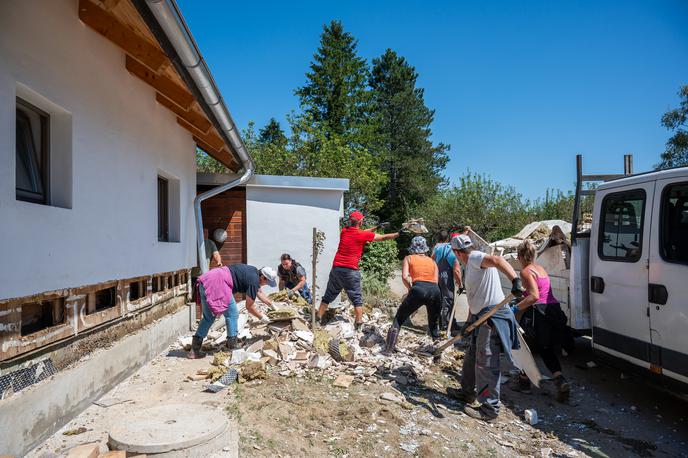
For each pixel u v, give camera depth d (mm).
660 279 4309
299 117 21172
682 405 4980
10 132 2855
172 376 4781
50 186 3602
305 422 3881
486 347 4312
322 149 21156
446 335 6625
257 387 4566
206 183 8992
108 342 4375
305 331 6066
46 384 3242
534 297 4551
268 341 5668
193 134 7316
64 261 3512
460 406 4602
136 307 4973
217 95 5039
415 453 3521
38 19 3166
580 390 5383
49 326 3418
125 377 4594
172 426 3088
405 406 4301
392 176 37406
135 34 4012
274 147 20547
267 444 3420
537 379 4723
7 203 2824
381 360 5617
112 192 4379
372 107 34406
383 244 14422
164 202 6711
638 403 5027
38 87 3166
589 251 5562
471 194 24281
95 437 3291
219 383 4504
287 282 8180
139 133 5066
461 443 3766
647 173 4656
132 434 2949
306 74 33312
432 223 25156
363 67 34219
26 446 2986
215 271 5531
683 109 19453
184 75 4383
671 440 4215
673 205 4289
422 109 39625
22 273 2982
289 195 9141
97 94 4070
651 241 4441
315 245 6367
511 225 23047
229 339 5648
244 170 8500
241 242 9430
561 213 21047
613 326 4969
